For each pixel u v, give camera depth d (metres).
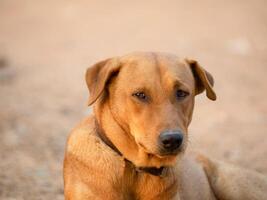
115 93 6.68
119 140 6.69
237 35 21.83
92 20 24.73
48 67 18.05
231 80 16.84
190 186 7.80
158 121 6.37
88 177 6.71
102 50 19.92
